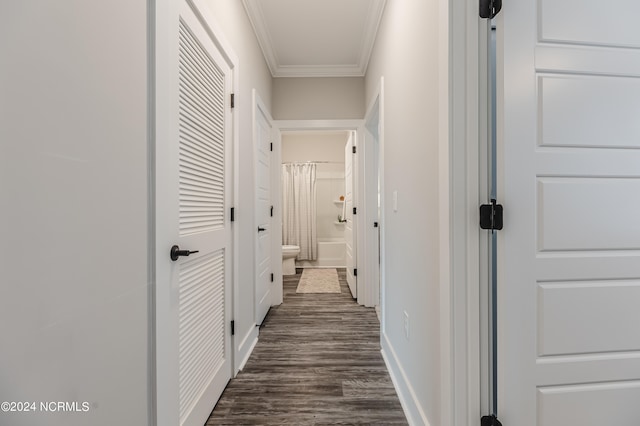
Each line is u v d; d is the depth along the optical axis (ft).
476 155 3.36
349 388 5.70
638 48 3.38
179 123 3.80
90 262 2.29
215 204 5.20
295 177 18.33
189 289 4.15
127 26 2.72
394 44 6.10
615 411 3.34
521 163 3.25
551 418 3.30
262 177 9.08
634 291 3.39
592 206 3.33
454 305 3.36
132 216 2.81
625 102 3.37
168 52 3.40
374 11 7.46
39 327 1.88
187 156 4.12
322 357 6.92
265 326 8.79
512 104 3.23
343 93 10.60
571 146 3.31
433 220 3.91
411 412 4.75
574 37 3.30
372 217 10.52
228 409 5.08
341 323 9.00
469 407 3.35
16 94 1.72
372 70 8.89
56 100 1.98
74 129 2.13
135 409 2.86
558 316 3.31
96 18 2.33
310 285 13.62
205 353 4.73
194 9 4.26
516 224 3.25
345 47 9.25
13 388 1.73
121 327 2.65
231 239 6.01
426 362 4.17
